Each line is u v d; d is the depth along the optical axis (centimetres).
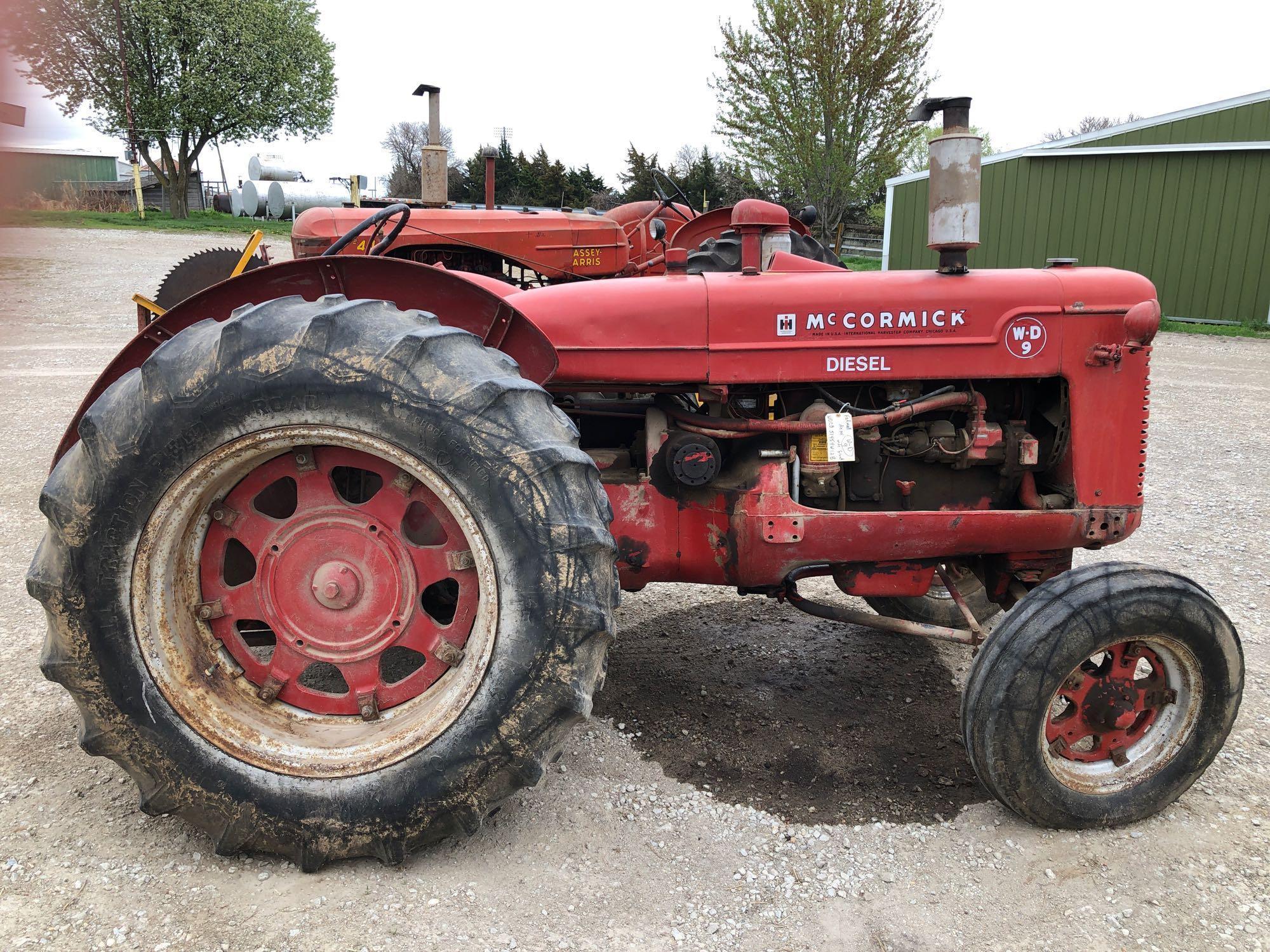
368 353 200
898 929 207
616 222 779
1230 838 240
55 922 197
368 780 209
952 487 284
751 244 270
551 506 201
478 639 209
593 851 229
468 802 209
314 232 714
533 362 231
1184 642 236
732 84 1862
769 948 200
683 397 279
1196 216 1441
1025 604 235
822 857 230
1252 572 436
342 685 287
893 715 307
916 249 1667
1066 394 269
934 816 250
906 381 268
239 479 218
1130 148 1455
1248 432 757
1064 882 223
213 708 215
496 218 739
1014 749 230
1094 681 241
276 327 202
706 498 266
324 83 2855
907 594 281
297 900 207
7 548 431
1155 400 892
